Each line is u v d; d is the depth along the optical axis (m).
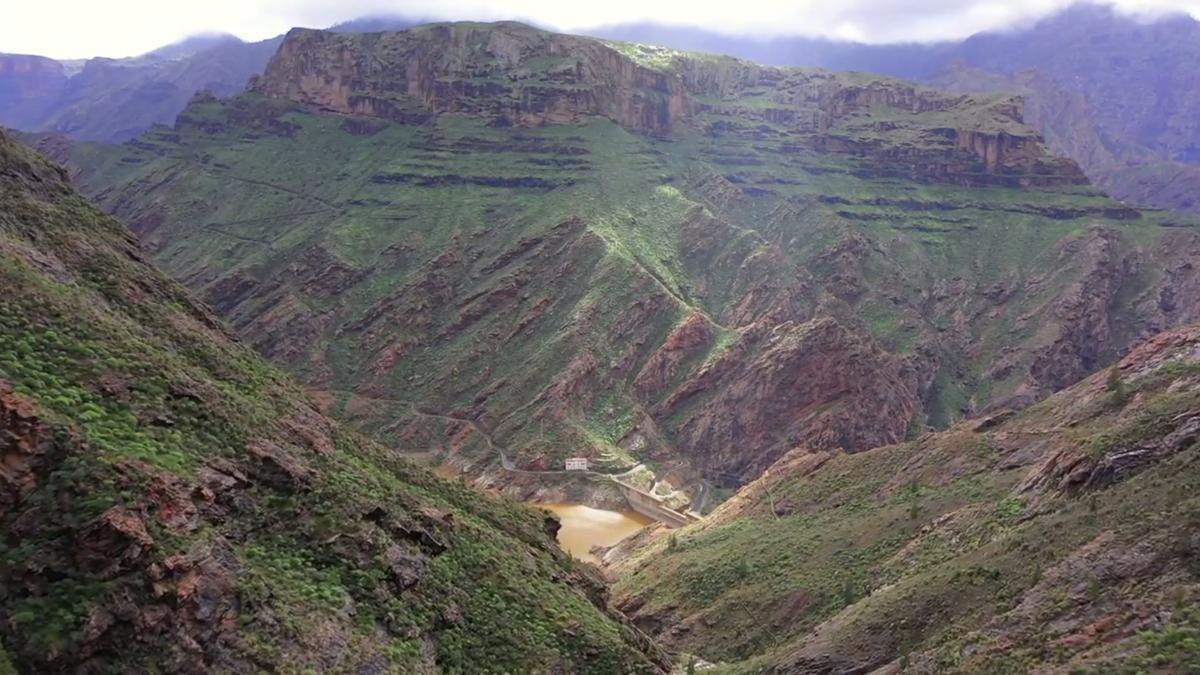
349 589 67.62
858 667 85.81
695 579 131.88
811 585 116.88
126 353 71.44
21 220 92.50
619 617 96.94
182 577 56.03
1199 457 86.12
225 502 65.62
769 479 169.25
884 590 100.19
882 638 87.94
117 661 51.81
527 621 77.75
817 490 151.38
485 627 74.88
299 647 59.81
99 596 52.12
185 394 71.75
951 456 137.12
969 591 87.69
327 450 82.56
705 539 151.38
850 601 108.50
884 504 134.12
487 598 78.06
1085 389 139.12
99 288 90.25
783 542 134.62
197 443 68.06
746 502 164.12
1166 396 110.56
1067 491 99.25
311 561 67.94
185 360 84.56
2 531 53.03
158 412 68.00
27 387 61.66
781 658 94.56
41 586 51.84
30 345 66.56
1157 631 64.31
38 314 70.12
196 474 64.62
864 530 125.31
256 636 58.25
